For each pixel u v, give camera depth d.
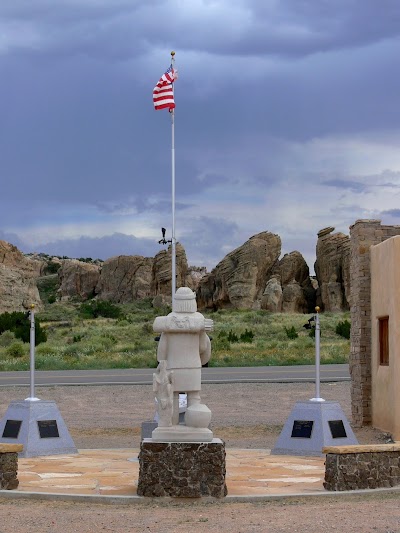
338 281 88.06
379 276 24.55
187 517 12.84
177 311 14.88
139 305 100.94
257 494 14.57
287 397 32.22
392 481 15.20
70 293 116.19
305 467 17.77
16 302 96.06
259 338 63.38
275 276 92.62
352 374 26.42
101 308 91.44
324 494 14.48
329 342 58.28
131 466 18.00
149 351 54.94
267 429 26.05
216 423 27.19
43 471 17.23
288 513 12.98
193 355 14.80
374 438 23.02
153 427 18.97
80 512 13.28
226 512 13.26
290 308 89.62
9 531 11.82
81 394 33.28
